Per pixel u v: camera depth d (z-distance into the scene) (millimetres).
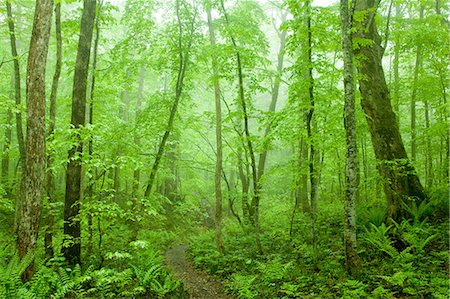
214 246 12562
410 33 11398
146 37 12070
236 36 11375
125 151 10883
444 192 9227
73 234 8570
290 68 9508
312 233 9438
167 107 12750
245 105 11312
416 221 8406
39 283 5695
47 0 6570
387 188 9281
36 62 6496
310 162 9391
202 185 22188
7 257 7598
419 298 5570
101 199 9328
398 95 13836
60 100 14367
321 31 8766
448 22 12508
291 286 6852
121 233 13680
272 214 15164
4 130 16578
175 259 12664
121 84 13680
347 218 7082
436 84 12086
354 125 7020
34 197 6488
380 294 5707
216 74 11680
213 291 8422
